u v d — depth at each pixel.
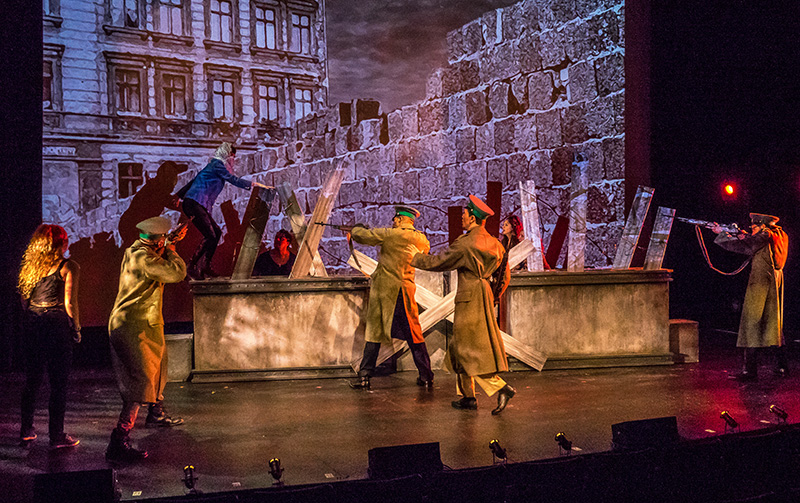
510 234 6.89
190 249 10.00
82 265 9.24
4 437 4.27
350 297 6.34
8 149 6.62
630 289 6.77
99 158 9.37
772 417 4.63
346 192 11.23
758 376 6.17
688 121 9.30
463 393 5.02
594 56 9.70
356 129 11.12
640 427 3.89
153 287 4.08
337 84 11.09
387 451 3.43
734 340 8.46
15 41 6.62
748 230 9.44
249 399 5.40
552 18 10.20
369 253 11.09
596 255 9.83
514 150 10.70
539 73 10.40
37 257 4.09
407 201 11.48
